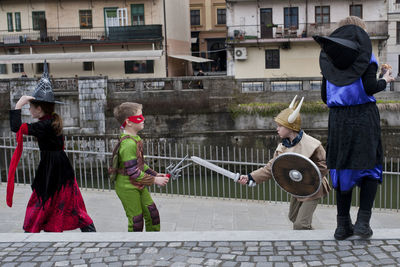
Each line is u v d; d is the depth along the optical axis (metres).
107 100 22.14
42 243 3.90
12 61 32.91
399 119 20.81
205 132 21.62
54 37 34.44
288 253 3.46
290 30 33.19
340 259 3.29
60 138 4.84
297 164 3.80
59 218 4.80
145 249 3.66
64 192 4.82
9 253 3.68
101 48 34.69
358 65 3.28
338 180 3.48
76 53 33.41
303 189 3.89
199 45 47.81
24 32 34.66
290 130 4.48
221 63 48.12
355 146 3.31
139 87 22.16
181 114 22.08
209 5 47.25
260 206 8.66
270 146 21.20
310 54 33.56
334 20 32.94
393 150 20.75
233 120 21.80
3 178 20.92
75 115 22.42
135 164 4.71
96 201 8.68
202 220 7.66
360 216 3.50
